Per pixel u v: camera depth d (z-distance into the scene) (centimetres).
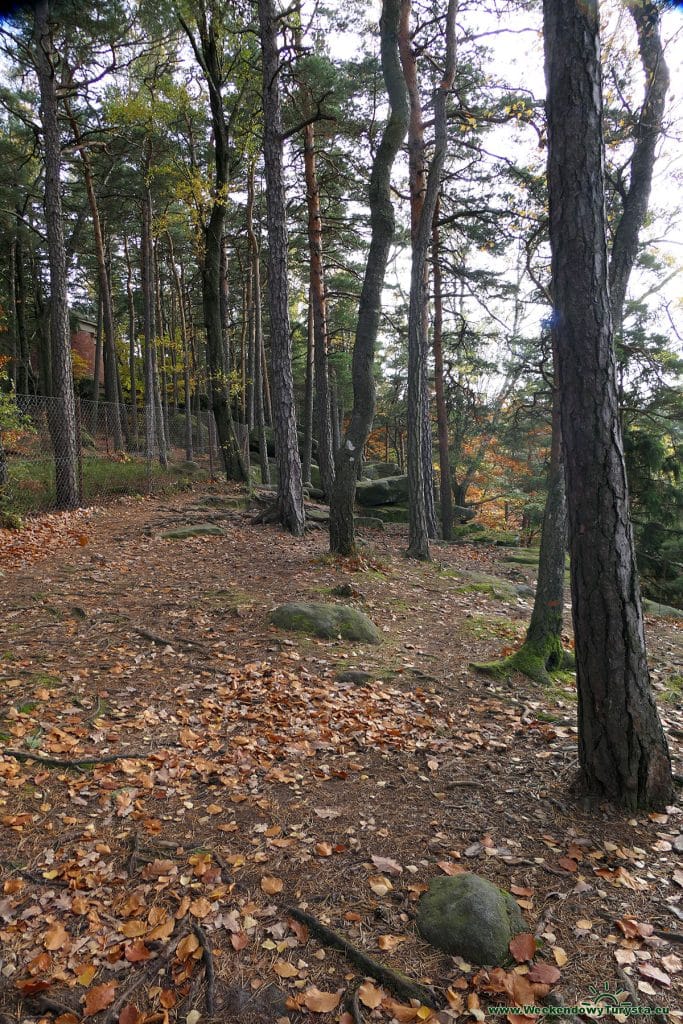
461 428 2341
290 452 1173
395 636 705
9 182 1955
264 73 1084
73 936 270
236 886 303
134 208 2323
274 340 1153
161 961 259
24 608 654
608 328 348
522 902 294
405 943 270
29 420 1125
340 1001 242
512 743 469
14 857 312
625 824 357
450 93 1120
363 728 475
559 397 365
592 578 361
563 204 346
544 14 350
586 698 377
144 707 480
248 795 381
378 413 3209
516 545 1744
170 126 1928
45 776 380
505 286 1302
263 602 740
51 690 485
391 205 932
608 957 263
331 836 345
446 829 354
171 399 3550
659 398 1210
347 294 1622
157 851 326
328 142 1747
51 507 1203
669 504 1339
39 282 2878
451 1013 235
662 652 765
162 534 1057
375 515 1942
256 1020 233
